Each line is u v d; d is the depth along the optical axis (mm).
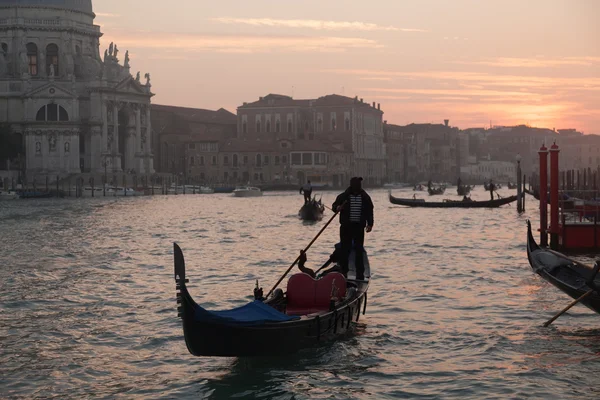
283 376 14883
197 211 80438
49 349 16984
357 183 19234
